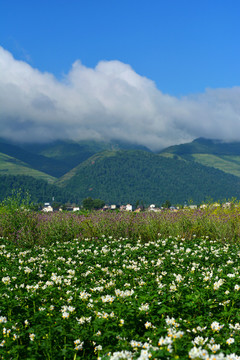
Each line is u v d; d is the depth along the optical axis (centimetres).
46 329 479
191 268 834
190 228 1420
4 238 1412
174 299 567
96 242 1316
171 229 1434
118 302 549
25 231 1403
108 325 468
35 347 448
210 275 717
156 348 380
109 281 736
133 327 479
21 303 592
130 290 650
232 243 1270
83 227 1467
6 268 848
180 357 364
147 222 1491
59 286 690
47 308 551
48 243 1341
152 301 552
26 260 959
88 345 467
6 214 1519
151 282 675
